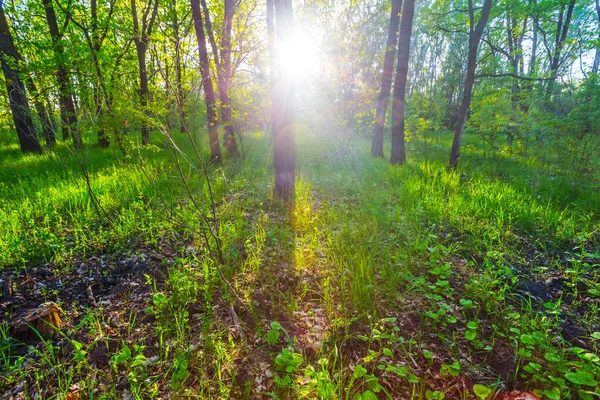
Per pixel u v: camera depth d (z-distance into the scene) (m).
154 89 3.89
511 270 3.28
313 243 3.82
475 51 7.98
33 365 2.13
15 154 10.13
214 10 11.36
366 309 2.66
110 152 10.15
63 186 5.74
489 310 2.69
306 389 1.86
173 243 3.96
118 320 2.60
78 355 2.03
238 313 2.68
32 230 3.94
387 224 4.38
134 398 1.90
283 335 2.41
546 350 2.22
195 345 2.29
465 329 2.51
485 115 9.60
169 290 2.99
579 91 6.89
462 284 3.12
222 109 9.37
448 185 6.54
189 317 2.62
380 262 3.40
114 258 3.58
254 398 1.90
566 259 3.63
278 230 4.22
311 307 2.78
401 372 1.85
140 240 3.98
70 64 6.69
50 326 2.38
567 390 1.91
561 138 6.91
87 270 3.34
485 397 1.80
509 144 10.48
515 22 13.59
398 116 9.12
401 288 3.04
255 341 2.37
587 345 2.33
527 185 6.56
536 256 3.77
